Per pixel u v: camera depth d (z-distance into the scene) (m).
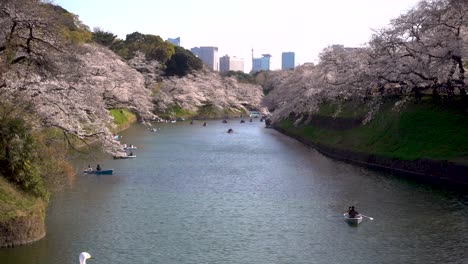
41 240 24.00
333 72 72.25
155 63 127.38
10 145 23.98
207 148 64.00
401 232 26.67
